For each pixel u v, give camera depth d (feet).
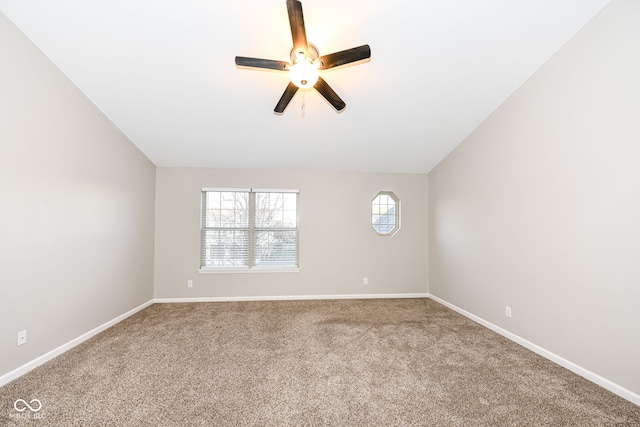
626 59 6.10
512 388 6.64
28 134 7.20
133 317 11.63
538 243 8.35
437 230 14.43
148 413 5.74
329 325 10.82
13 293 6.87
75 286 8.82
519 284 9.06
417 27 6.93
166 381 6.90
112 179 10.64
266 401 6.16
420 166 14.67
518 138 9.09
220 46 7.43
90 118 9.43
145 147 12.35
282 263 14.80
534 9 6.50
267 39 7.23
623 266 6.17
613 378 6.39
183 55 7.69
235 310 12.65
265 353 8.45
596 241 6.73
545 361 7.92
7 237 6.72
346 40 7.29
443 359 8.08
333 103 8.02
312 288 14.71
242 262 14.58
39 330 7.57
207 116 10.37
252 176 14.57
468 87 8.98
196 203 14.21
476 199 11.26
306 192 14.85
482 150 10.88
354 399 6.25
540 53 7.72
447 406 6.01
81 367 7.52
